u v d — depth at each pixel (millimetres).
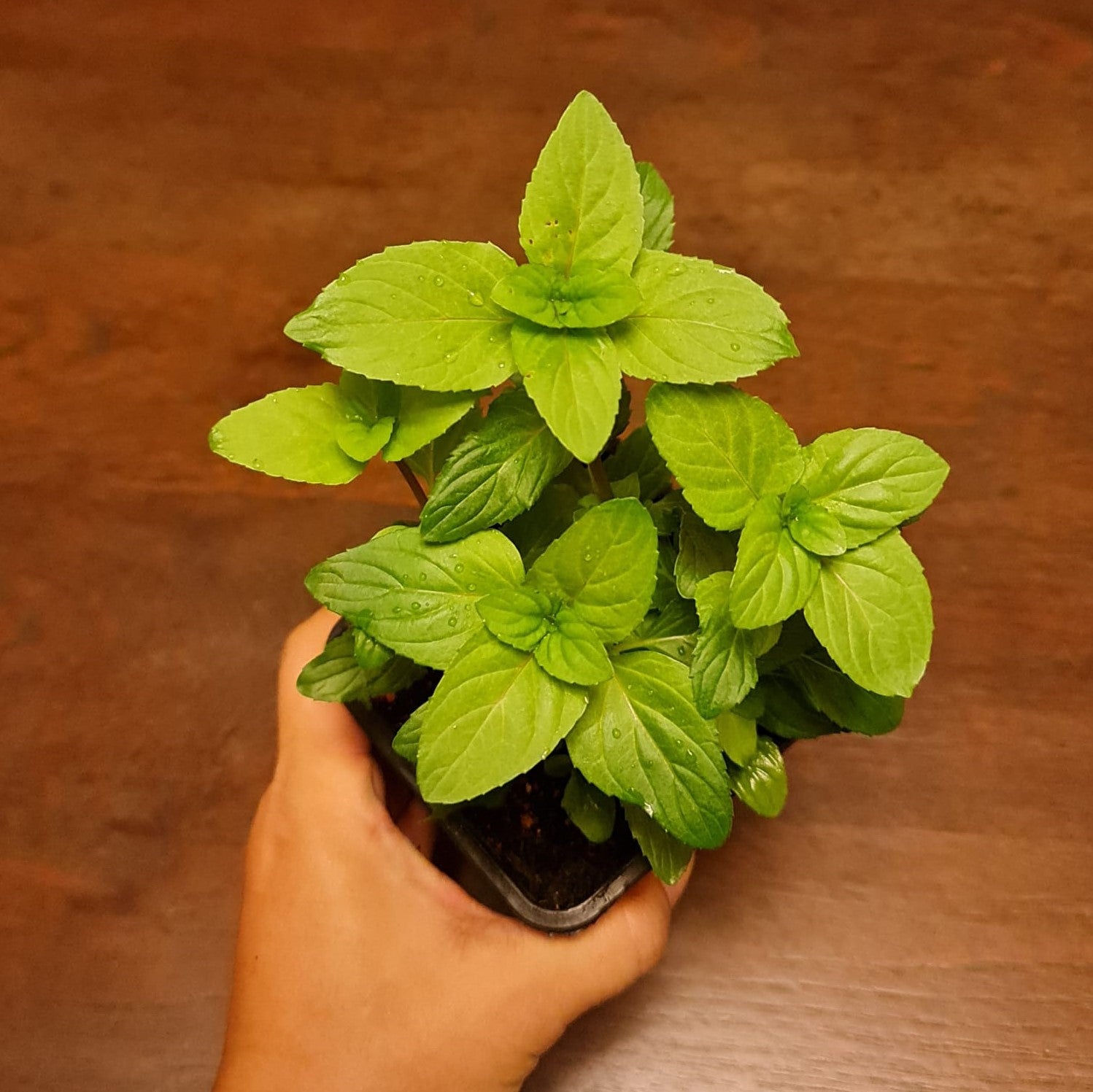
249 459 227
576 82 433
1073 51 431
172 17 445
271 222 422
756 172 420
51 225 425
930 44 433
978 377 398
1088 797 367
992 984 354
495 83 434
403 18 442
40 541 398
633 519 212
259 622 392
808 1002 354
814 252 411
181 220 424
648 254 223
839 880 364
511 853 279
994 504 387
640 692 226
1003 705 374
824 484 223
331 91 435
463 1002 280
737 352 214
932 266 409
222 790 379
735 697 218
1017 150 420
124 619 393
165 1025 359
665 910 299
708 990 356
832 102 427
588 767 225
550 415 208
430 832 335
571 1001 282
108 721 385
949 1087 346
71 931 367
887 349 401
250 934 296
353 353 212
